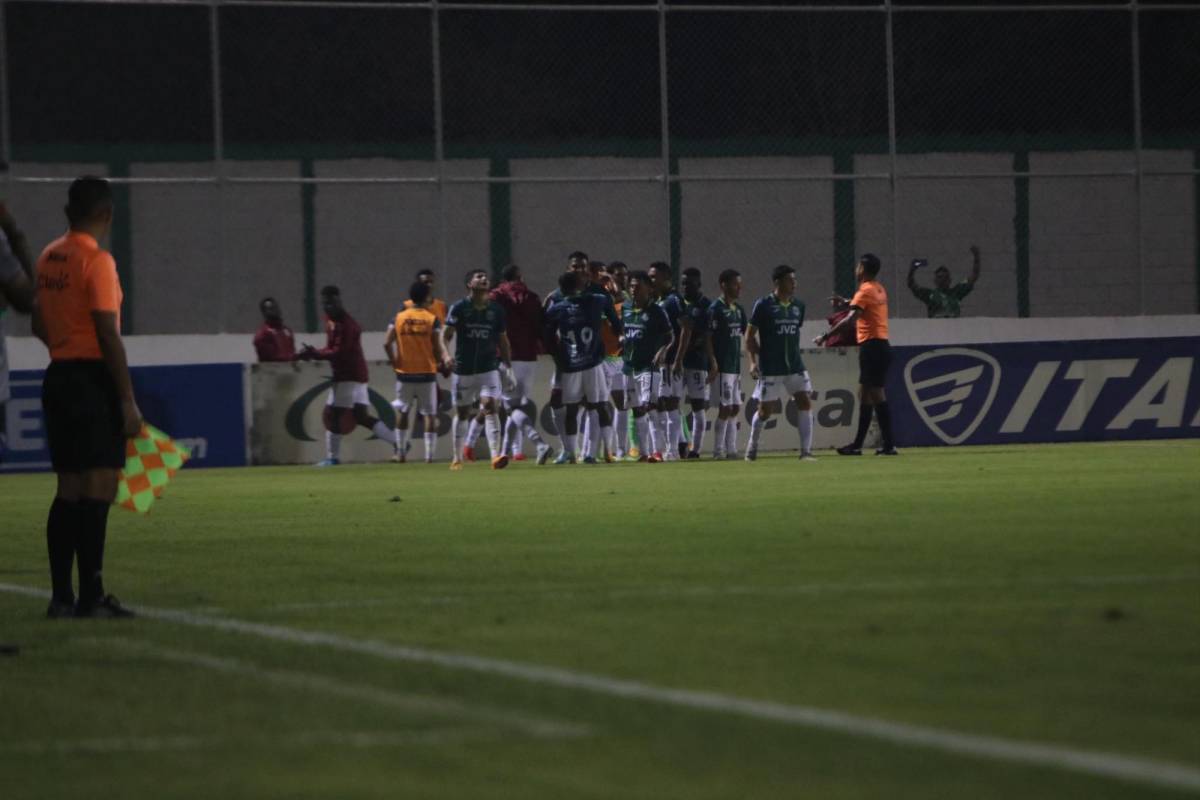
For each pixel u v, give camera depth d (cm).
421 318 8000
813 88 9806
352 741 1869
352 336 7919
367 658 2391
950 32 9894
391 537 4206
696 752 1767
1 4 8244
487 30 9950
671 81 9850
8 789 1712
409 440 8119
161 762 1805
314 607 2958
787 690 2072
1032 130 9956
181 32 9869
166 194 9556
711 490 5562
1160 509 4494
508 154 9931
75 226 2986
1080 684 2073
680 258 9612
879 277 9594
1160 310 9762
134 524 4756
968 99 9888
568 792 1627
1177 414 8375
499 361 7581
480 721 1947
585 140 9906
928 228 9612
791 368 7388
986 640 2408
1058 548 3581
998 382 8256
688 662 2284
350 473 7206
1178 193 9762
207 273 9600
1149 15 10075
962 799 1555
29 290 2914
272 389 7994
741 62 9844
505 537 4116
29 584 3541
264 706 2081
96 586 2934
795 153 9800
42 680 2322
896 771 1664
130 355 8656
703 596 2948
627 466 7225
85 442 2917
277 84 9894
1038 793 1566
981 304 9600
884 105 9819
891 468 6544
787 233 9588
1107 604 2742
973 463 6731
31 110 9719
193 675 2317
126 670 2377
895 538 3856
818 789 1608
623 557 3600
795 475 6266
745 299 9562
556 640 2500
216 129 8519
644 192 9688
